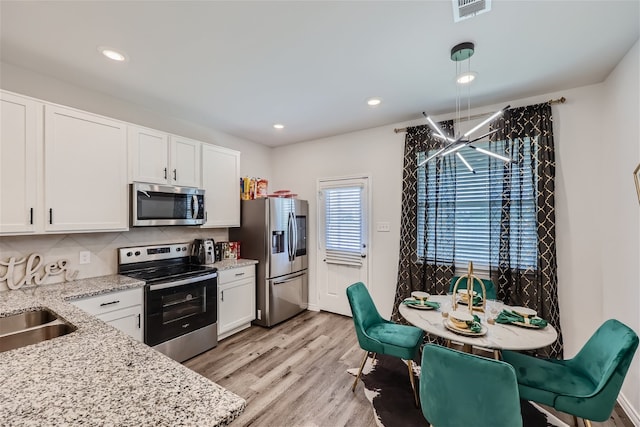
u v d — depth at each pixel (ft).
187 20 5.41
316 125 11.65
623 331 4.82
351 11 5.20
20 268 7.00
